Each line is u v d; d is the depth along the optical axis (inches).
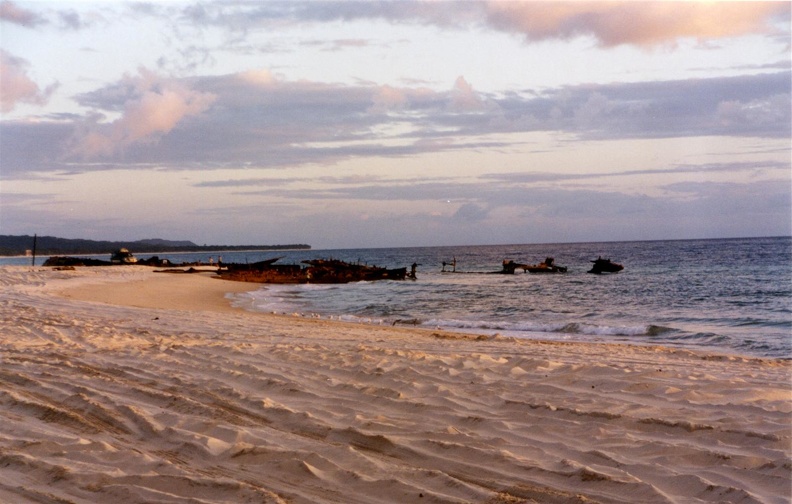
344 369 327.9
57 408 258.1
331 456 199.3
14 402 267.9
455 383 292.5
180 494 169.2
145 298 1119.0
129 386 298.4
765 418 223.6
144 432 228.5
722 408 239.6
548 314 983.0
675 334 703.7
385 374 312.7
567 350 465.7
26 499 166.2
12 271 1667.1
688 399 253.9
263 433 226.5
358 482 179.0
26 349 413.7
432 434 220.5
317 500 168.2
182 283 1665.8
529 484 176.6
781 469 176.6
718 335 693.9
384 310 1055.6
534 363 332.8
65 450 203.2
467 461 195.2
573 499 164.7
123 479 177.3
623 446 203.5
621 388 275.1
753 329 776.3
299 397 277.6
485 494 169.2
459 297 1343.5
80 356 382.3
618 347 504.1
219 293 1432.1
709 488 168.4
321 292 1539.1
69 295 1045.8
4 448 203.2
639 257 3676.2
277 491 174.4
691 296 1284.4
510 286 1691.7
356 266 2165.4
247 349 399.2
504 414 243.3
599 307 1093.8
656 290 1454.2
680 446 199.6
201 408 261.0
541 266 2402.8
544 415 239.5
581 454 197.9
